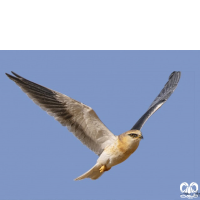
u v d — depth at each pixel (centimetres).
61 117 1477
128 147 1492
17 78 1418
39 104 1438
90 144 1538
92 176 1570
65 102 1466
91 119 1491
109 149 1517
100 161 1523
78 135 1514
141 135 1477
